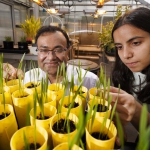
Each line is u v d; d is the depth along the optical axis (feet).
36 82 1.42
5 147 0.84
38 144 0.74
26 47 4.96
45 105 0.95
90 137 0.71
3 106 0.94
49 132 0.83
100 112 0.88
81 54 11.37
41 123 0.81
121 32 1.34
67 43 1.83
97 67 3.68
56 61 1.67
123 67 2.06
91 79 2.04
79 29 11.78
